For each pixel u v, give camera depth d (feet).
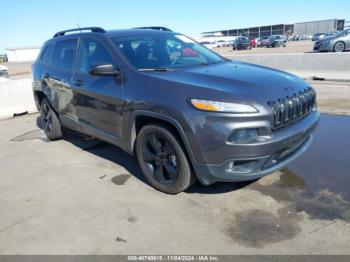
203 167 10.07
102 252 8.89
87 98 13.93
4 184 13.47
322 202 10.64
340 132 17.60
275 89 10.32
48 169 14.74
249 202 10.85
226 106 9.36
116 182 12.95
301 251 8.46
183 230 9.61
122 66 12.25
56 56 17.12
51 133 18.56
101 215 10.66
